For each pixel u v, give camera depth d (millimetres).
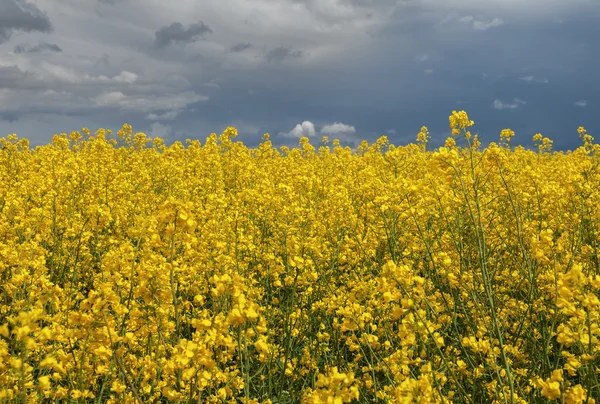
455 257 5645
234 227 7086
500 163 4805
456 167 4293
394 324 4684
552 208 6828
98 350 3084
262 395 4336
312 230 7043
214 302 4004
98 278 5250
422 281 3336
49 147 13094
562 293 2773
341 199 7828
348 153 14773
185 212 3549
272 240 7023
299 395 4273
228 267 5324
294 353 5027
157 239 3711
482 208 5887
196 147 14508
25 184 8469
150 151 14984
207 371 2920
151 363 3436
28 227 6473
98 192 8289
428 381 2670
